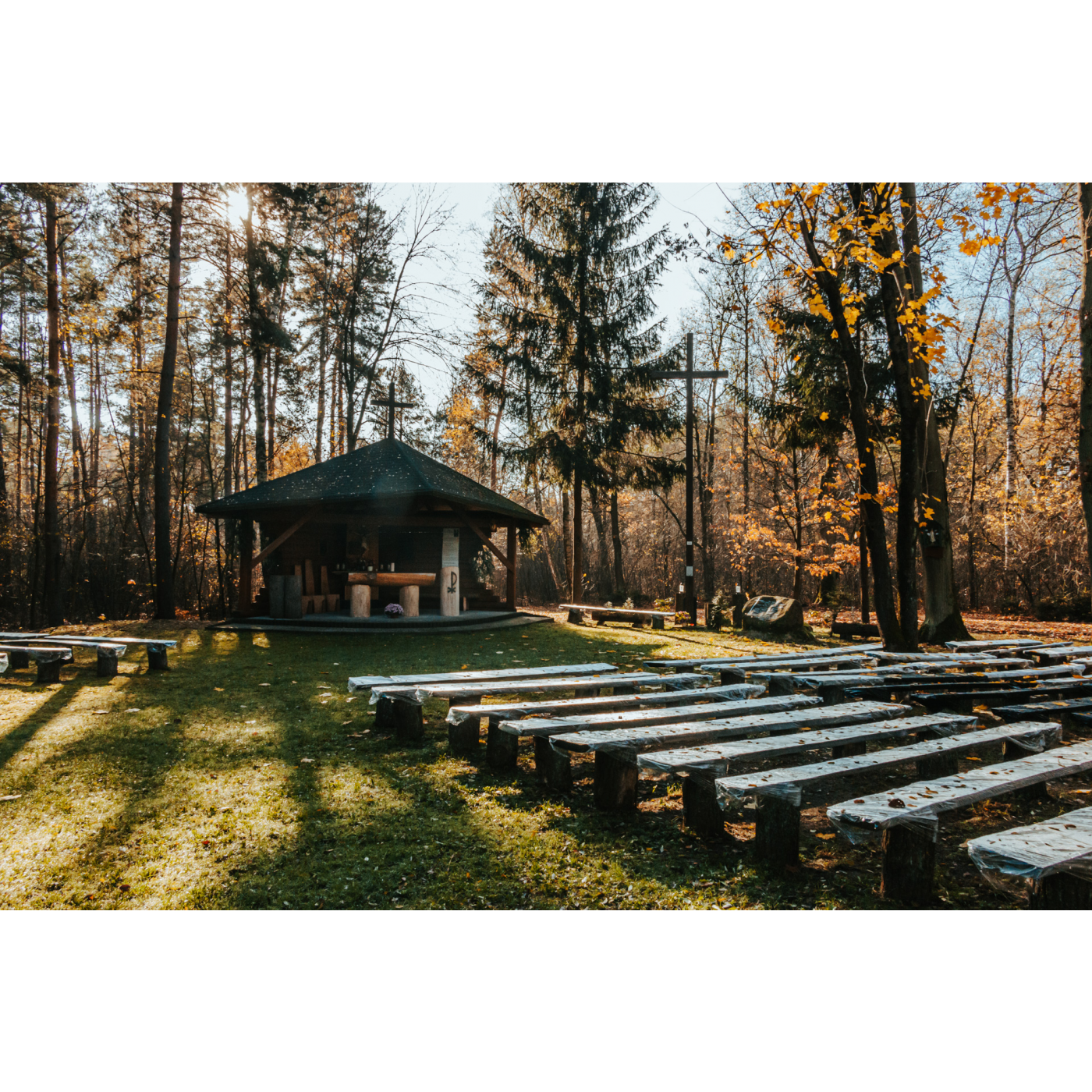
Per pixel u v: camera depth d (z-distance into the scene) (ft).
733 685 18.95
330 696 21.77
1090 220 28.14
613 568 98.53
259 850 10.80
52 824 11.73
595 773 12.90
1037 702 18.92
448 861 10.52
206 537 80.53
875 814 9.01
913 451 28.32
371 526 48.88
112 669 25.22
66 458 78.23
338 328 67.92
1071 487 57.67
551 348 62.85
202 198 50.19
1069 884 8.00
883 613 29.50
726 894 9.62
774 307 49.06
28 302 59.47
